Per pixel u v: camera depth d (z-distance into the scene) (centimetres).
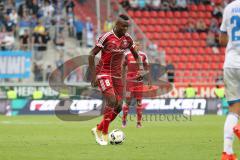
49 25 8856
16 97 7806
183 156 3102
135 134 4644
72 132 4891
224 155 2695
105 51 3812
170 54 9944
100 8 9519
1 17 8869
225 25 2789
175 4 10569
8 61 8069
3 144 3794
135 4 10456
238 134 2683
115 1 9862
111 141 3803
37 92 7825
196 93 8275
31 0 9106
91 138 4281
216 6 10719
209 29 10306
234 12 2744
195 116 7456
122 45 3834
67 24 8969
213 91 8319
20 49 8319
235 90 2745
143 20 10356
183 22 10419
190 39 10169
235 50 2741
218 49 10056
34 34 8600
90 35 8919
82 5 9550
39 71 8106
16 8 9112
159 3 10538
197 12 10594
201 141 3994
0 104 7775
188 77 8925
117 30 3806
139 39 9350
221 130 5075
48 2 9156
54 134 4672
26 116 7400
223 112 7975
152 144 3781
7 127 5472
